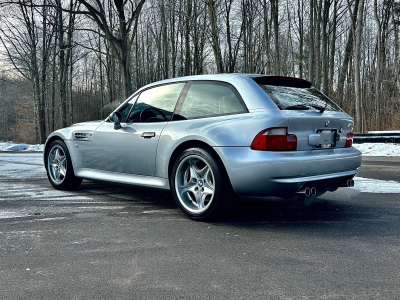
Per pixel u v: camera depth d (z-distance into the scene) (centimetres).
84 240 303
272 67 2350
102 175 474
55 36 2702
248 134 338
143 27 3509
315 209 421
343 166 378
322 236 315
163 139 398
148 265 247
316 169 348
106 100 4831
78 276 228
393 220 370
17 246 287
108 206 433
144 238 309
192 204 381
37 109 2828
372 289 208
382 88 2811
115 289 209
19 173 734
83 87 5122
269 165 325
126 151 438
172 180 386
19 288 211
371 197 489
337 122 381
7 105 4631
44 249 280
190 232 327
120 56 1975
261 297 198
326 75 2562
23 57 2797
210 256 265
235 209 422
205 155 357
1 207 426
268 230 334
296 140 341
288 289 208
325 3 2552
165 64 3406
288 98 366
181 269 239
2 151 1477
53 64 2902
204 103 385
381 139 1472
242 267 243
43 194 507
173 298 197
